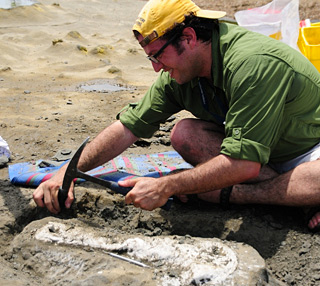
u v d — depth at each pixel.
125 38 10.16
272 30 5.21
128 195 2.49
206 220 2.82
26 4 12.36
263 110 2.36
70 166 2.59
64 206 2.80
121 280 2.17
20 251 2.44
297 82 2.49
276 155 2.81
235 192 2.79
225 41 2.47
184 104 2.90
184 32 2.43
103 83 6.73
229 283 2.15
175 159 3.82
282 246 2.65
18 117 4.91
